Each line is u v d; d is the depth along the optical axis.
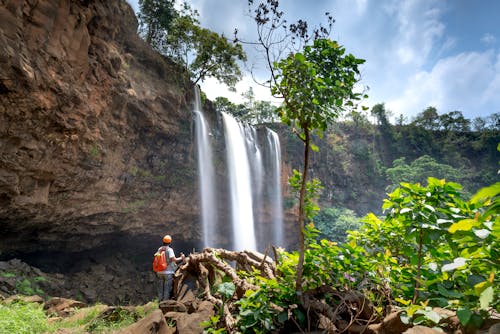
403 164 53.56
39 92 11.88
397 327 2.41
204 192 26.91
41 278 13.36
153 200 22.59
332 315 2.99
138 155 20.59
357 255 3.33
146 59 21.08
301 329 2.99
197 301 4.75
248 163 33.84
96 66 14.98
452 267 2.23
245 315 3.07
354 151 57.97
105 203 18.83
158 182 22.55
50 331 4.63
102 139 16.78
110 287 19.52
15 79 10.89
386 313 2.96
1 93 10.87
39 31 11.83
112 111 17.30
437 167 49.28
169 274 6.30
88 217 18.36
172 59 25.09
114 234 21.58
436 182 2.63
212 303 4.10
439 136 78.31
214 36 23.86
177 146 23.39
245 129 34.78
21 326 4.36
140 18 25.34
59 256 20.33
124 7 18.22
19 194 13.22
